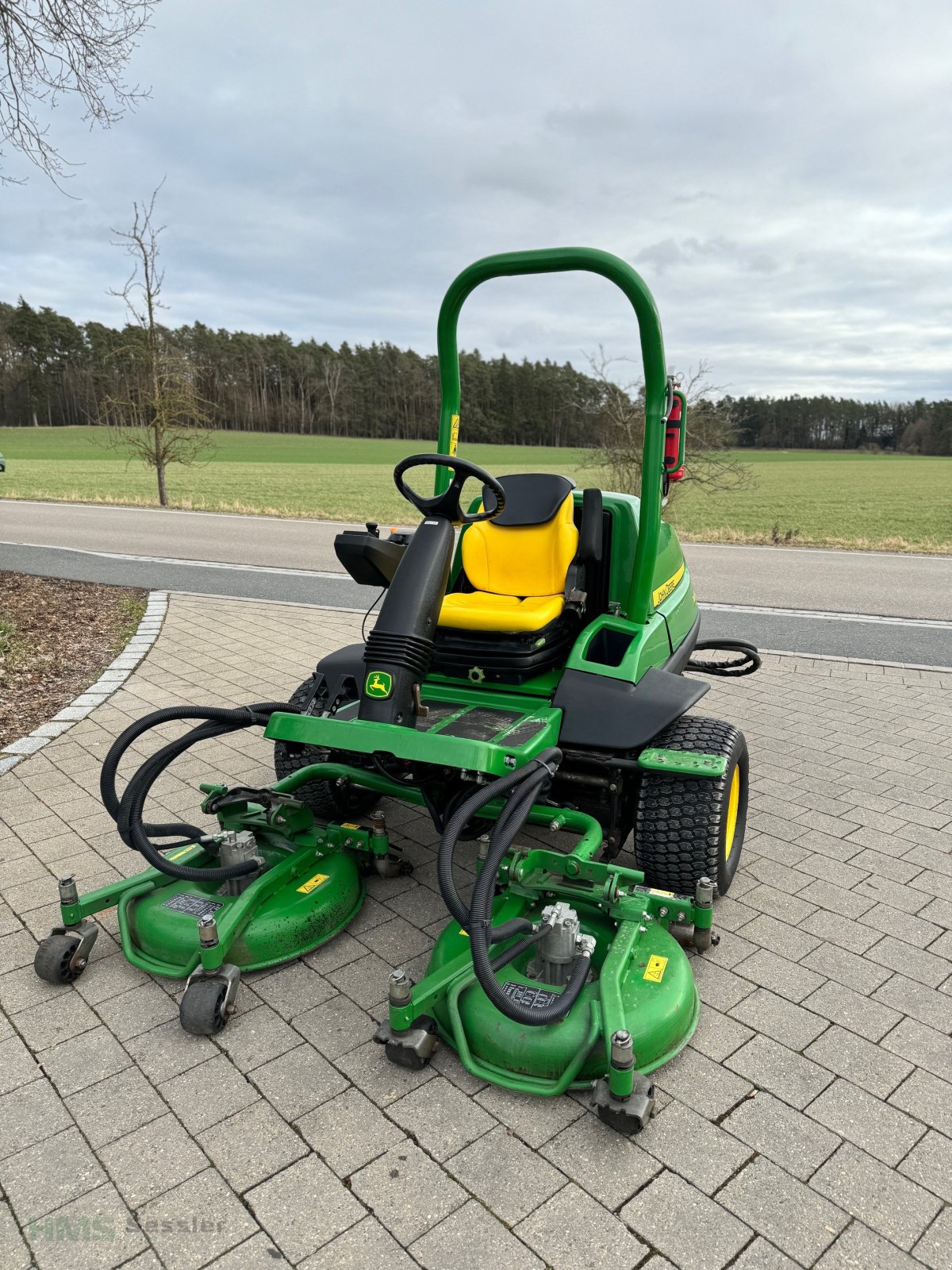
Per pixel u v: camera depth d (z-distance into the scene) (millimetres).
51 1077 2477
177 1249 1929
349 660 3711
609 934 2840
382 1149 2201
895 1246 1922
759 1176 2109
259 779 4590
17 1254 1925
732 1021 2705
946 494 36688
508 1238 1939
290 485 34469
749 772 4488
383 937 3174
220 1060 2541
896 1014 2738
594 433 18125
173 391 21516
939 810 4273
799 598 10289
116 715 5625
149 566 11852
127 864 3680
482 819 3402
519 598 3635
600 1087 2227
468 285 3559
